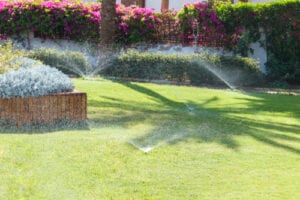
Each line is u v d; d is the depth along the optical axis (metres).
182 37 15.34
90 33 15.64
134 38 15.50
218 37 15.16
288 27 14.66
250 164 5.55
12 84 6.80
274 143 6.53
